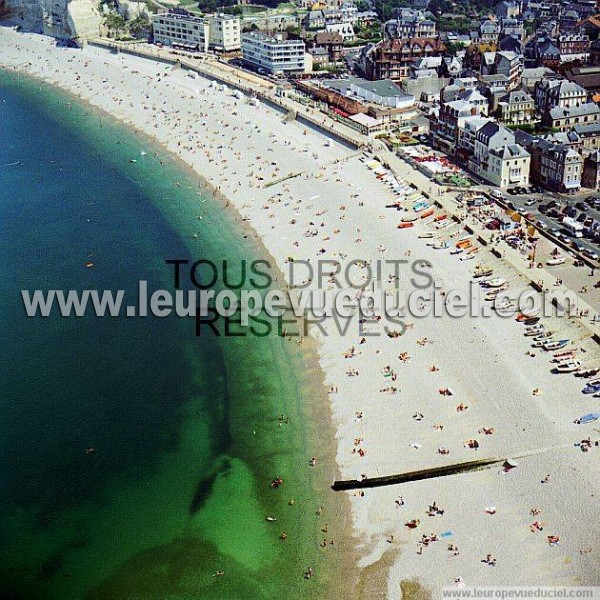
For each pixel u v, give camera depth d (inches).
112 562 5359.3
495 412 6195.9
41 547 5482.3
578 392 6259.8
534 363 6658.5
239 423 6545.3
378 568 5108.3
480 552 5093.5
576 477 5492.1
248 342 7554.1
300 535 5447.8
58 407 6781.5
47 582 5226.4
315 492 5777.6
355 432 6254.9
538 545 5073.8
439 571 5014.8
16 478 6043.3
